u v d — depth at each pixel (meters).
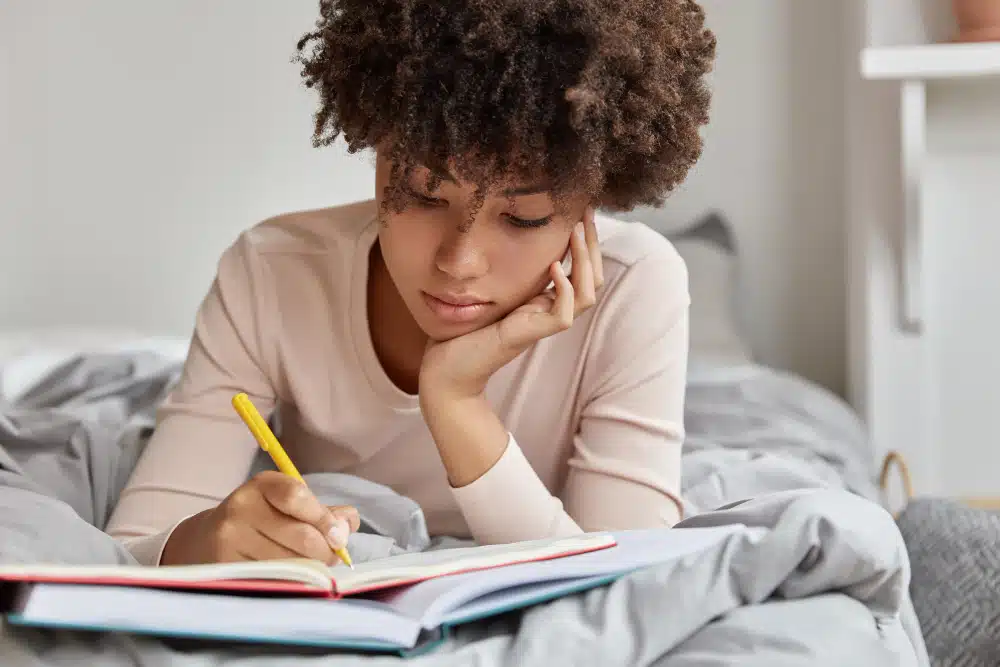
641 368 1.22
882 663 0.73
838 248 3.38
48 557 0.82
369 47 1.00
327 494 1.21
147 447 1.25
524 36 0.94
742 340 3.02
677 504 1.21
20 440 1.47
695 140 1.10
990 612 1.21
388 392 1.25
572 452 1.31
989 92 2.80
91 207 3.56
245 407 0.93
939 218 2.85
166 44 3.51
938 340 2.86
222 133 3.52
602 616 0.74
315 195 3.50
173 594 0.65
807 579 0.78
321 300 1.26
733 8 3.38
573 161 0.96
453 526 1.34
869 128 2.80
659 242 1.29
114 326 3.57
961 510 1.42
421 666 0.68
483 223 1.00
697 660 0.71
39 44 3.54
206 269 3.55
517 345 1.07
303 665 0.67
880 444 2.82
